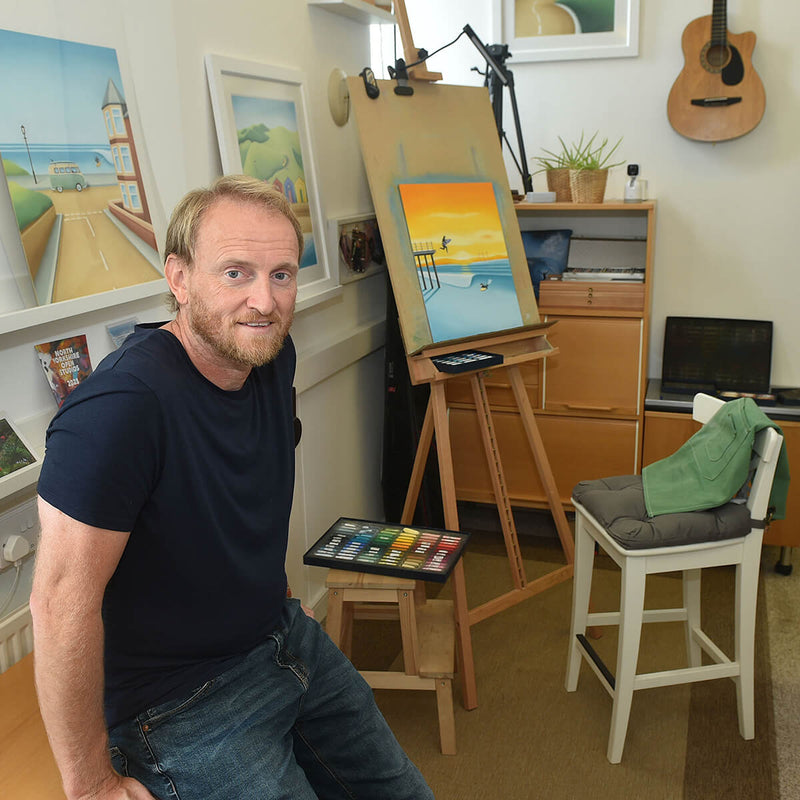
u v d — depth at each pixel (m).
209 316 1.12
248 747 1.19
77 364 1.54
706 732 2.08
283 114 2.20
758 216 2.94
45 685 0.99
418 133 2.30
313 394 2.49
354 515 2.90
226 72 1.94
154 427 1.06
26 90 1.36
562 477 3.01
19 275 1.36
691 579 2.21
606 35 2.92
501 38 3.04
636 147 3.02
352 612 2.09
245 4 2.04
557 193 2.89
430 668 1.97
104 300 1.52
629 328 2.80
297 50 2.32
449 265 2.29
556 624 2.60
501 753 2.03
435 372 2.14
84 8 1.49
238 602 1.24
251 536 1.24
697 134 2.84
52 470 0.99
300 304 2.24
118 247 1.57
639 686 1.94
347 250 2.64
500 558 3.04
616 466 2.94
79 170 1.48
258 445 1.24
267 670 1.29
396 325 2.69
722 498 1.88
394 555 1.96
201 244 1.11
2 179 1.32
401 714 2.20
